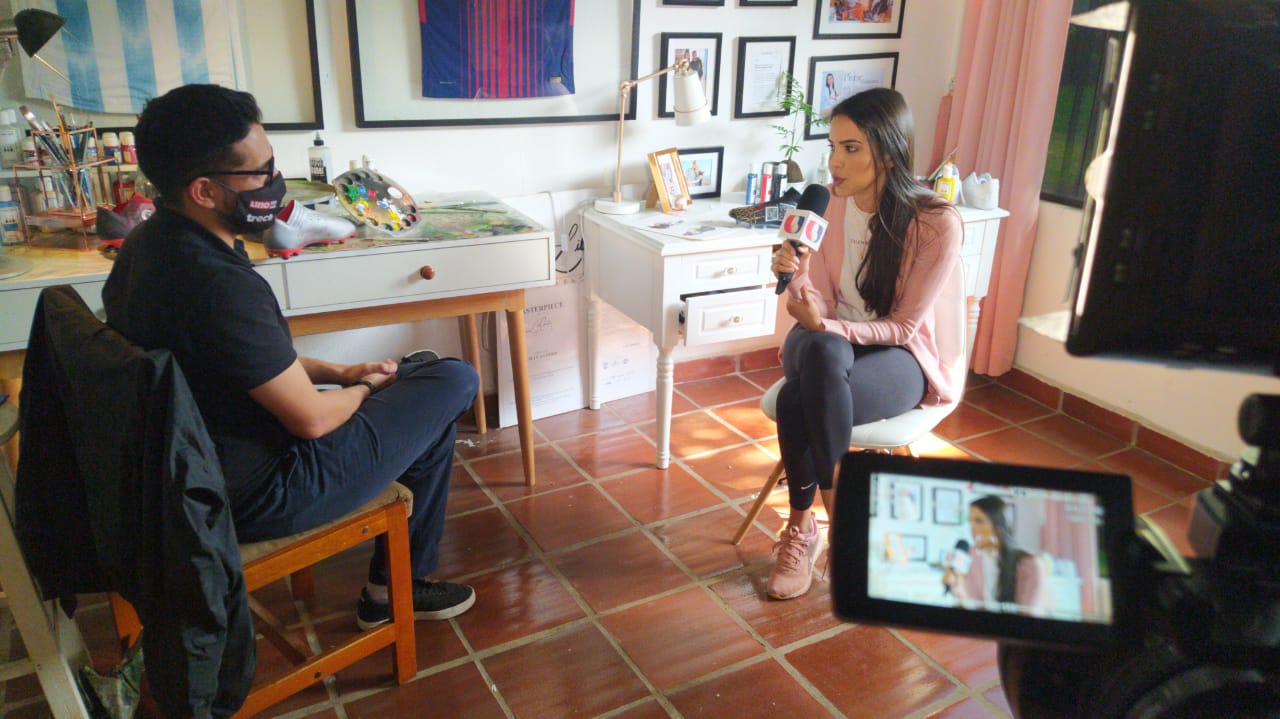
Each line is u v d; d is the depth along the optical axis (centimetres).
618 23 278
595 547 229
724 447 283
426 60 255
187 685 128
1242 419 38
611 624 200
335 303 211
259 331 141
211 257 139
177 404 120
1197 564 34
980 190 287
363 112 252
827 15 311
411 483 185
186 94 138
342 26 245
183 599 124
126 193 218
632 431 293
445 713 173
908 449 211
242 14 232
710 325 251
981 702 178
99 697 159
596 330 297
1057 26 275
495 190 279
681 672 185
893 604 32
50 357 140
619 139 275
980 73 305
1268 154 32
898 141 195
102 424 126
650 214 278
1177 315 34
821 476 194
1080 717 37
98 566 146
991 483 33
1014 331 317
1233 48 31
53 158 203
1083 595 32
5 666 145
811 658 190
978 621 32
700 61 294
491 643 193
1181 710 33
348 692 178
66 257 198
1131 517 33
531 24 265
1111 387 291
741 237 249
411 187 268
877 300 208
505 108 271
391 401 170
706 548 230
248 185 144
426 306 226
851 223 216
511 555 225
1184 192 33
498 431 291
